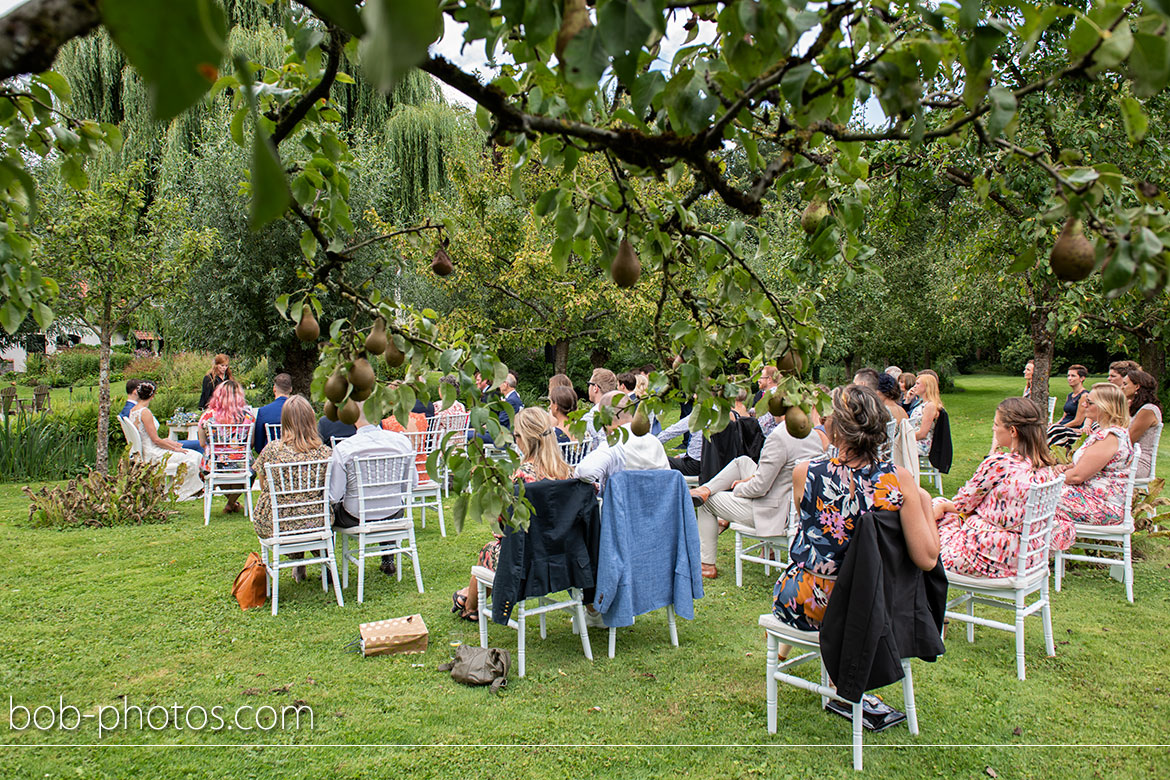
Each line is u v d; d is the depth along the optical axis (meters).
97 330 8.80
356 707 3.21
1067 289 4.78
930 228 16.98
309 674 3.54
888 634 2.62
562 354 16.27
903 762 2.78
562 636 4.09
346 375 1.72
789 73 1.13
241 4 13.27
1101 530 4.55
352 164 1.88
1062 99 3.96
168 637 3.97
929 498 2.82
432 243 1.91
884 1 1.24
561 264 1.60
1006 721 3.07
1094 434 4.66
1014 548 3.53
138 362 19.11
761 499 4.74
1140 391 5.70
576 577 3.61
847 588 2.65
